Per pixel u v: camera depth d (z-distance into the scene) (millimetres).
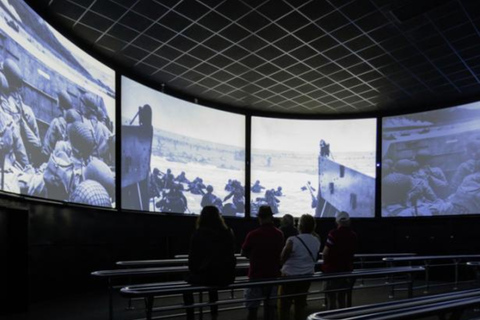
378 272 4785
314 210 10945
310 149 11180
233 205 10461
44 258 6098
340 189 10992
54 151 6227
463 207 9672
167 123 9383
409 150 10562
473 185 9609
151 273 4699
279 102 10562
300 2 6297
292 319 4965
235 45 7668
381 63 8367
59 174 6316
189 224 9570
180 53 7961
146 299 3525
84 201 6949
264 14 6625
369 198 10805
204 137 10164
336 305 5070
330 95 10086
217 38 7414
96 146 7391
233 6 6410
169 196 9195
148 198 8688
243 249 4379
